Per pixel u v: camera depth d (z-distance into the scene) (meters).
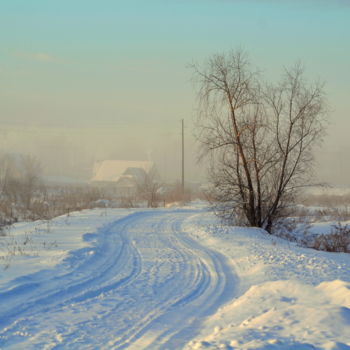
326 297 12.74
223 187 35.97
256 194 36.12
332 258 22.38
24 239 27.25
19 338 10.62
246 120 34.50
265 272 18.92
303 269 19.22
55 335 10.88
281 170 35.22
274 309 12.04
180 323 12.20
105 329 11.48
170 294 15.60
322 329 9.51
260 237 31.28
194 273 19.30
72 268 18.69
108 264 20.77
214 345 9.08
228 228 34.28
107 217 44.41
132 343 10.44
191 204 72.75
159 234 33.28
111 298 14.81
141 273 19.02
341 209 58.50
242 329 10.15
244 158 35.09
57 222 38.00
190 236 32.38
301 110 33.59
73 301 14.20
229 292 16.11
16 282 15.55
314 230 39.00
